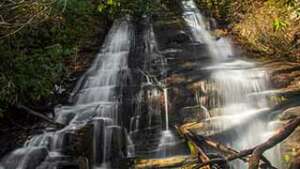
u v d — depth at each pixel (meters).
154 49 9.42
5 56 6.57
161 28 10.38
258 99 7.18
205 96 7.23
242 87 7.40
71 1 7.56
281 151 5.56
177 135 6.59
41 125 6.76
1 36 6.74
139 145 6.62
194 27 10.68
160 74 8.05
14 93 6.61
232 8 10.94
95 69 8.55
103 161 6.30
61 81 7.86
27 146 6.24
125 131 6.67
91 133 6.29
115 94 7.64
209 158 5.48
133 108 7.24
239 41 9.92
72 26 9.05
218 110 7.02
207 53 9.26
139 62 8.79
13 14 6.98
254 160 3.92
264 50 9.33
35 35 7.68
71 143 6.13
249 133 6.51
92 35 9.68
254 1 10.48
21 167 5.97
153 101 7.21
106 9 10.38
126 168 6.13
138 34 10.20
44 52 7.44
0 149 6.25
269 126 6.39
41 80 6.98
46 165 5.99
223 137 6.45
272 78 7.54
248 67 8.24
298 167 4.76
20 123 6.86
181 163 5.94
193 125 6.69
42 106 7.30
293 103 6.88
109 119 7.06
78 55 8.91
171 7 11.55
